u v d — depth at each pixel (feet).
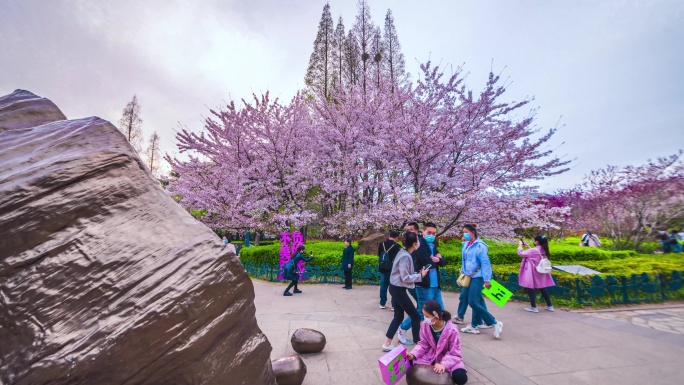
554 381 11.00
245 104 42.78
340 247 42.60
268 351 7.83
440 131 34.27
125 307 5.67
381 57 82.94
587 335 15.85
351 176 42.09
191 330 6.10
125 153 7.72
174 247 6.82
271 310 21.36
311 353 13.70
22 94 9.61
